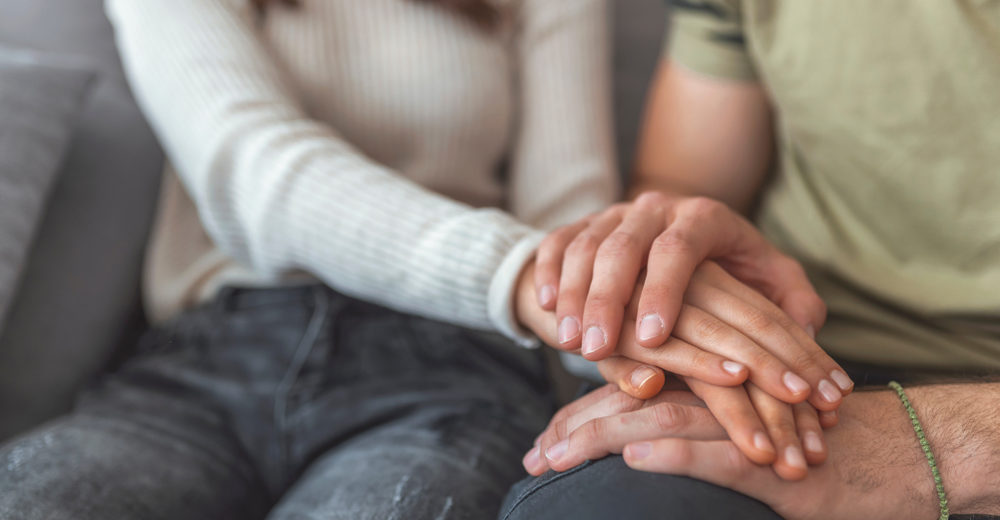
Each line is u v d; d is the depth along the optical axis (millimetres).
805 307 853
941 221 931
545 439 799
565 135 1123
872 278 945
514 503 772
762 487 741
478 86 1094
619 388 808
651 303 787
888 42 935
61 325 1023
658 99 1107
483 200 1122
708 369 768
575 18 1163
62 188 1065
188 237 1092
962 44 907
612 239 825
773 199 1046
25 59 1049
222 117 961
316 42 1068
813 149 989
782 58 987
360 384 972
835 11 958
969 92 910
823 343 936
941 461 768
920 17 922
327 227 926
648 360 791
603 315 792
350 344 988
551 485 759
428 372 989
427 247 898
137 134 1122
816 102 971
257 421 961
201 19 1020
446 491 866
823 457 750
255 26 1077
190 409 962
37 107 1021
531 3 1165
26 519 830
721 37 1041
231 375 979
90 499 854
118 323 1065
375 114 1076
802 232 992
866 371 913
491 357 1014
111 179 1090
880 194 957
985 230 914
